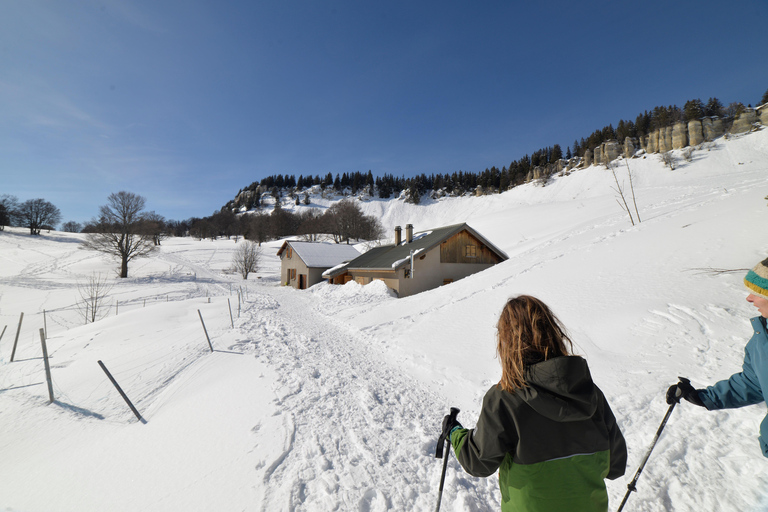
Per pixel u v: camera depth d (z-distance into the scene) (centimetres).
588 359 556
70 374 762
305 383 615
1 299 2819
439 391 586
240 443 407
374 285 2006
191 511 295
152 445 419
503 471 155
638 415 391
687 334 538
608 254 1052
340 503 298
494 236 4662
